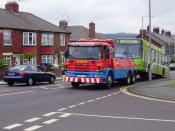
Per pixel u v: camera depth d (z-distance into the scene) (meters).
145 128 11.55
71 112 14.69
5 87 28.02
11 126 11.60
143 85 28.92
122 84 31.30
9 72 30.27
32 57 50.38
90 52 26.56
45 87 28.05
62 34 60.44
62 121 12.60
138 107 16.45
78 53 26.83
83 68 26.62
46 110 15.19
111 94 22.67
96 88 27.50
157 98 20.25
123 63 30.22
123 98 20.27
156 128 11.56
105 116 13.80
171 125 12.10
